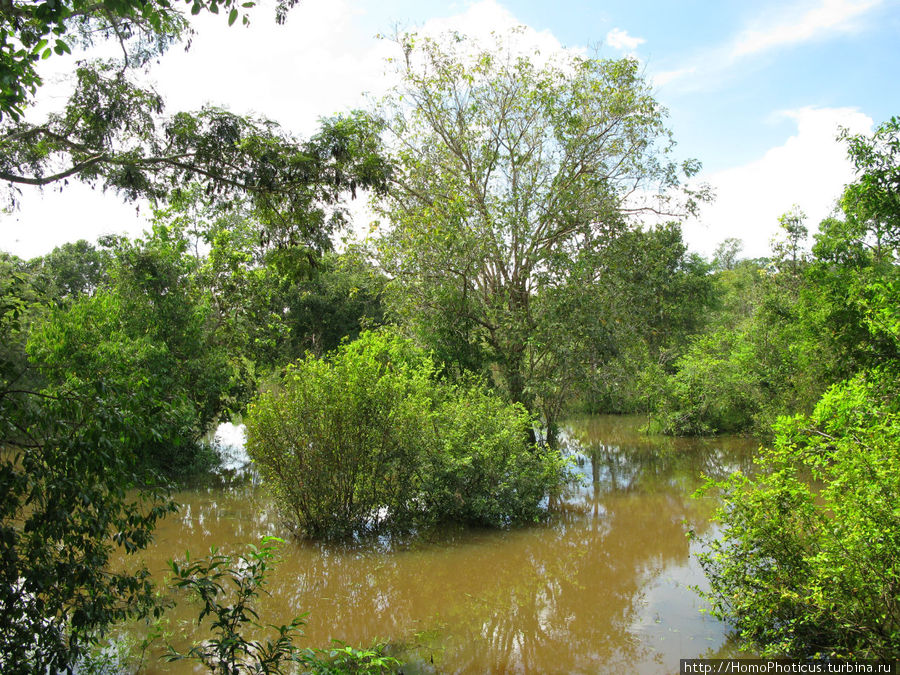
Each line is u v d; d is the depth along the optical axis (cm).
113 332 1298
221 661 406
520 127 1862
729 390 2131
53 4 441
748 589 595
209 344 1623
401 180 1809
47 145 696
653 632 666
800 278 2153
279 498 1027
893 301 1154
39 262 2823
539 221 1758
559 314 1625
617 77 1803
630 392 2070
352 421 1008
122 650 591
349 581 842
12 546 362
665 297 3123
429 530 1073
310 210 789
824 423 723
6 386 405
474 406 1159
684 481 1509
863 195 1283
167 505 451
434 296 1702
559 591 805
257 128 700
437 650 637
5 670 374
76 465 395
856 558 516
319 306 3359
